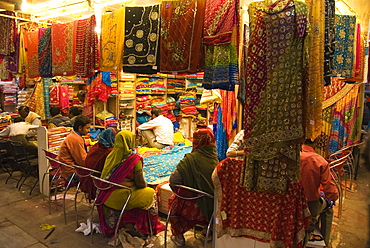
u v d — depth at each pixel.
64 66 4.54
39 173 4.48
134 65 3.59
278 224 2.33
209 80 3.02
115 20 3.71
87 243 3.15
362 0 4.01
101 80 5.73
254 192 2.44
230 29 2.79
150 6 3.44
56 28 4.55
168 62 3.31
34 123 5.67
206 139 2.93
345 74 3.63
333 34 2.65
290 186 2.31
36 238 3.24
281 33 2.22
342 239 3.26
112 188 3.05
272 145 2.26
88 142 5.52
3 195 4.46
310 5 2.38
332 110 5.00
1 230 3.40
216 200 2.58
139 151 5.79
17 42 5.12
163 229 3.44
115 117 6.33
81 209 4.00
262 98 2.32
